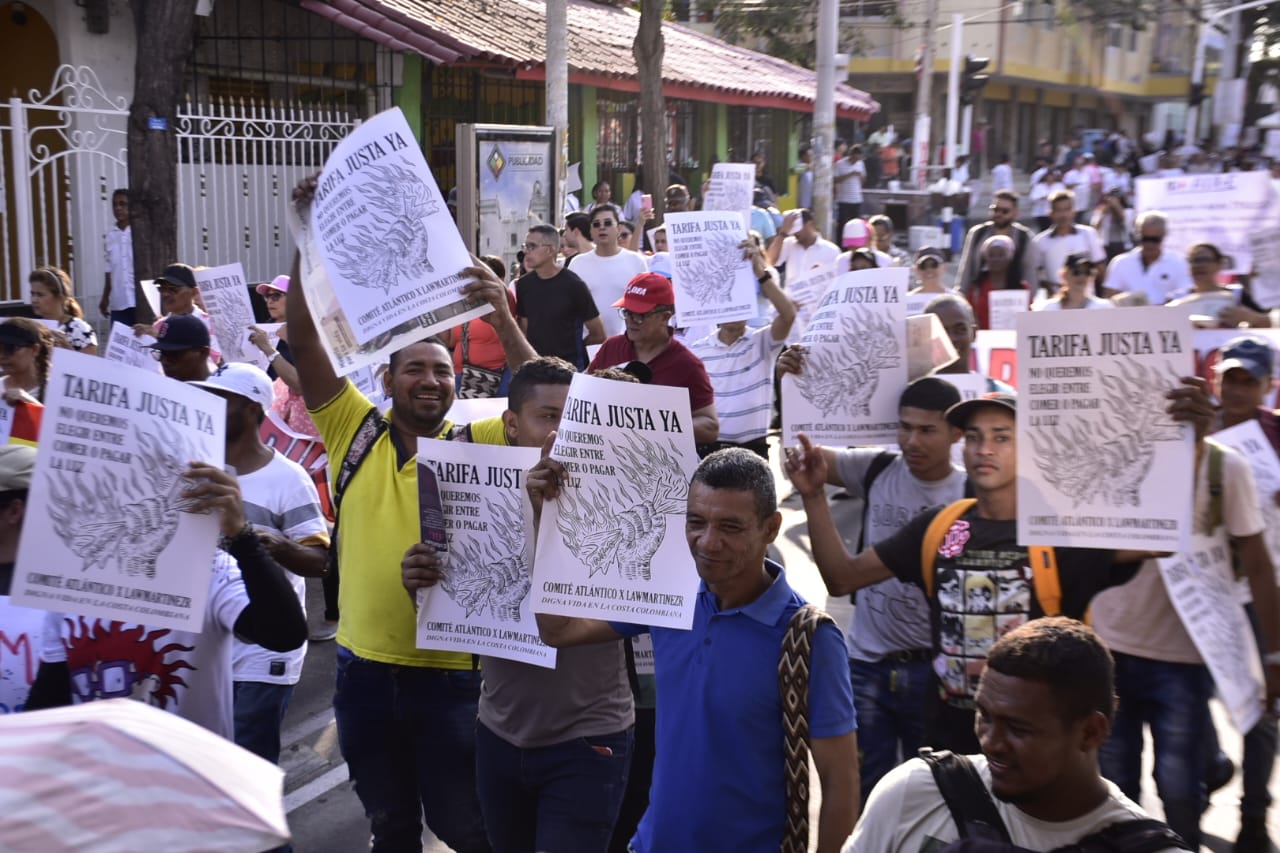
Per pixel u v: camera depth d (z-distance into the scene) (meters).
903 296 4.81
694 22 40.03
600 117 23.62
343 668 3.98
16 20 13.95
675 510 3.22
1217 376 5.06
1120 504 3.42
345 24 15.80
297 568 4.38
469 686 3.90
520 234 14.48
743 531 2.93
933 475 4.38
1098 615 4.38
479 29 17.95
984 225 10.66
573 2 27.38
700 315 7.74
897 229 30.66
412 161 3.71
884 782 2.49
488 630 3.64
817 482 3.82
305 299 3.85
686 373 6.23
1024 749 2.29
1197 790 4.25
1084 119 57.56
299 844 4.89
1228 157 36.94
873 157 35.72
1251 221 8.76
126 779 1.38
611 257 10.02
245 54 15.80
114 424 3.02
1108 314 3.39
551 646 3.46
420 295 3.71
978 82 30.47
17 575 2.95
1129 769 4.38
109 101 12.80
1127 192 33.25
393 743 3.96
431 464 3.66
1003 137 50.31
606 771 3.68
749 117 30.77
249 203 14.23
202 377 5.23
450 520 3.67
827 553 3.79
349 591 3.97
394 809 3.97
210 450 3.14
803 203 29.73
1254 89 49.47
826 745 2.90
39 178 12.84
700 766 2.98
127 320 11.91
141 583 3.05
